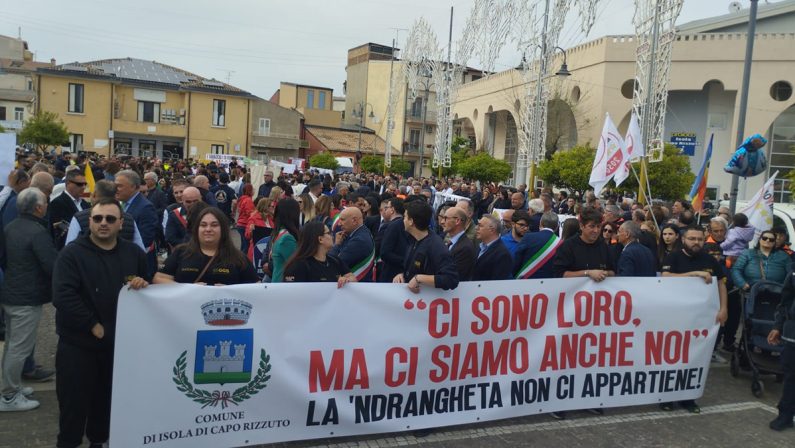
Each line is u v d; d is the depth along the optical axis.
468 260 5.66
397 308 4.97
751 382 7.27
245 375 4.51
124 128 45.84
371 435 5.19
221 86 49.53
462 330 5.21
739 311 8.23
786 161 32.84
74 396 4.17
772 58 30.17
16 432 4.80
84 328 4.10
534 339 5.52
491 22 23.55
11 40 67.31
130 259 4.36
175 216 8.14
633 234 6.50
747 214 9.82
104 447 4.54
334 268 5.25
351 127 62.81
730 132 32.19
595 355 5.77
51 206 7.12
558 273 6.09
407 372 5.03
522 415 5.52
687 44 31.14
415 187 17.72
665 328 6.01
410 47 34.84
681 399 6.13
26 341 5.23
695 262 6.36
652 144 13.46
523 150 22.39
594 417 5.87
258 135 51.12
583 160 23.22
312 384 4.72
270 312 4.56
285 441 4.68
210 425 4.43
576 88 33.72
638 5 13.65
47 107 43.47
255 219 9.77
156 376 4.26
